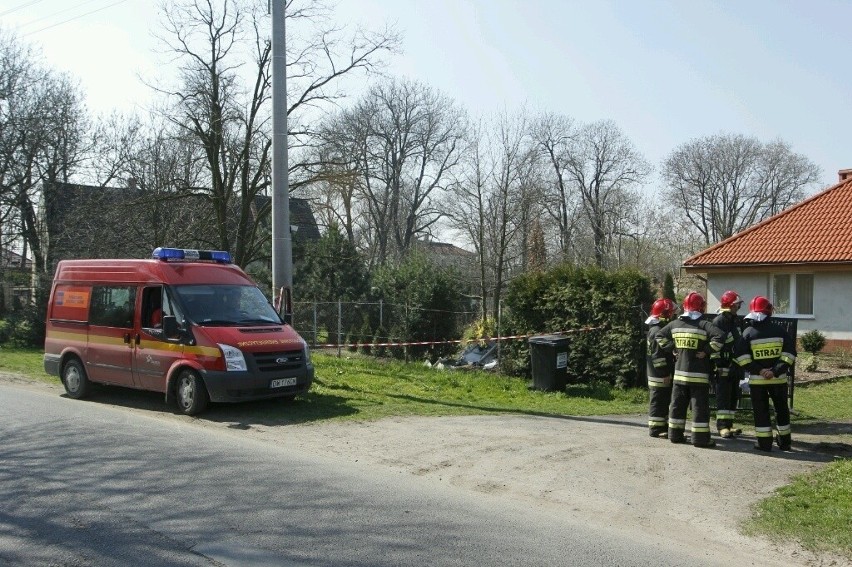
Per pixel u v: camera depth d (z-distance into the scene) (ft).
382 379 47.34
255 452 27.53
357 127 138.10
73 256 85.66
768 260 81.00
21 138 90.22
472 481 24.23
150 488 22.34
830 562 17.49
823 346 72.28
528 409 38.17
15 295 88.63
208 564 16.48
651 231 164.35
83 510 20.18
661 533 19.53
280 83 42.06
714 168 191.93
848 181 89.66
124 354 37.93
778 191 188.65
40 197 98.78
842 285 77.66
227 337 34.73
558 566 16.89
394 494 22.44
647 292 45.68
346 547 17.67
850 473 24.41
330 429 32.22
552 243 159.84
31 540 17.88
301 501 21.35
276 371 35.60
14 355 64.18
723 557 17.83
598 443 29.60
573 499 22.40
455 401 40.22
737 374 31.99
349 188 76.23
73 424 32.48
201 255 39.96
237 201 81.00
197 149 77.82
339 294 93.25
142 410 37.01
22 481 23.03
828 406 42.06
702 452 28.12
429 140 155.84
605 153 168.55
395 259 149.48
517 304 50.01
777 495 22.49
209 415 35.04
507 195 115.96
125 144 101.86
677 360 29.68
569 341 45.37
